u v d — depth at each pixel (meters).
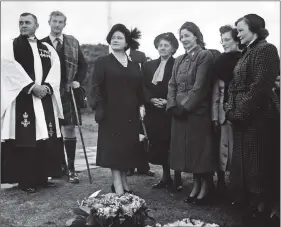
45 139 4.45
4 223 3.46
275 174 3.20
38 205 3.96
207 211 3.65
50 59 4.64
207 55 3.75
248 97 3.13
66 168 5.28
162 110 4.36
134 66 4.15
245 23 3.25
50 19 4.95
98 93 3.97
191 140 3.79
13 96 4.29
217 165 3.80
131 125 4.03
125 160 3.96
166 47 4.37
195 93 3.70
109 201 2.97
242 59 3.31
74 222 3.06
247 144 3.23
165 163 4.45
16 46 4.41
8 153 4.43
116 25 4.07
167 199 4.09
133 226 2.91
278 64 3.14
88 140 9.38
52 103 4.62
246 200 3.57
